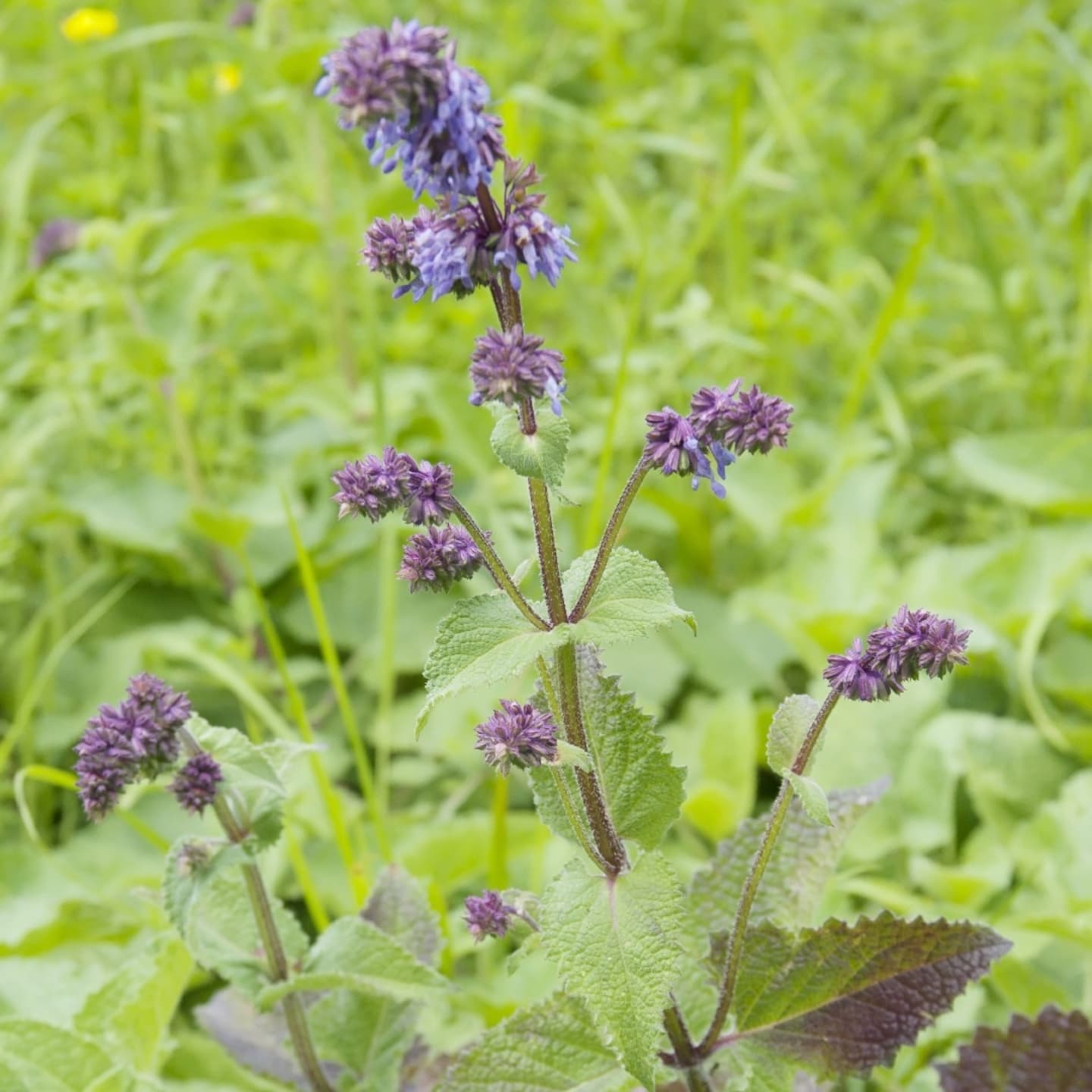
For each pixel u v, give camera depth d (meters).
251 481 1.38
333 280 1.40
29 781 1.12
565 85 1.96
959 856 1.04
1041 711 1.06
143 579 1.30
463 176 0.66
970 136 1.79
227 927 0.84
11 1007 0.93
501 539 1.21
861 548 1.24
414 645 1.25
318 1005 0.87
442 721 1.16
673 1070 0.78
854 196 1.73
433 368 1.52
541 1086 0.78
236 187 1.63
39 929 0.95
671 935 0.72
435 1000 0.81
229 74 1.63
